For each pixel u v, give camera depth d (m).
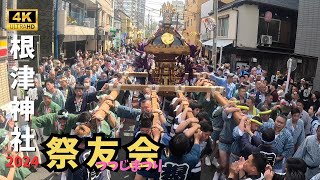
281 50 23.03
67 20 22.55
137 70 10.76
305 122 7.95
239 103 7.26
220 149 6.45
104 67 15.13
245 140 5.43
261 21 22.91
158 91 6.88
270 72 21.83
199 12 41.72
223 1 32.62
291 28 23.45
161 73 7.74
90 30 29.55
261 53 21.86
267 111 6.52
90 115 5.20
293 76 17.38
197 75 8.82
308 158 5.59
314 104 10.45
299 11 18.92
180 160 4.19
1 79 10.59
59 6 21.06
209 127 5.56
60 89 9.40
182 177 4.28
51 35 20.56
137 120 6.31
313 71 16.78
